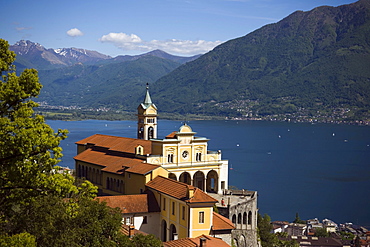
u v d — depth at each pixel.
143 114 137.00
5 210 47.72
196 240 72.06
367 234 197.62
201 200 82.69
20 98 46.19
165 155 113.12
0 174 44.09
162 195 91.88
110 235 53.94
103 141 135.25
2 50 50.72
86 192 60.81
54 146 45.72
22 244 40.19
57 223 50.34
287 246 166.38
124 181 107.75
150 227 92.00
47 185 45.59
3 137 42.66
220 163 121.81
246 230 106.50
